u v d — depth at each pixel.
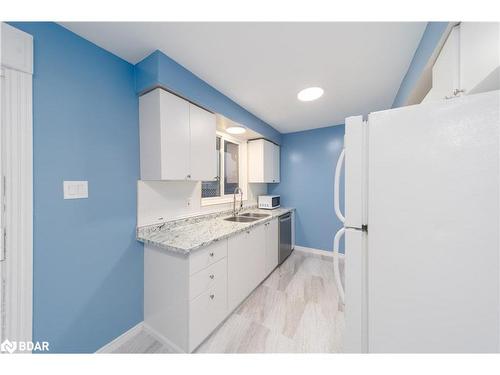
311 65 1.68
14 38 1.07
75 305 1.33
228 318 1.86
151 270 1.69
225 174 3.02
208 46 1.46
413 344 0.79
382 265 0.84
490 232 0.67
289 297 2.22
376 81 1.93
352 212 0.92
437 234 0.74
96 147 1.45
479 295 0.69
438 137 0.73
